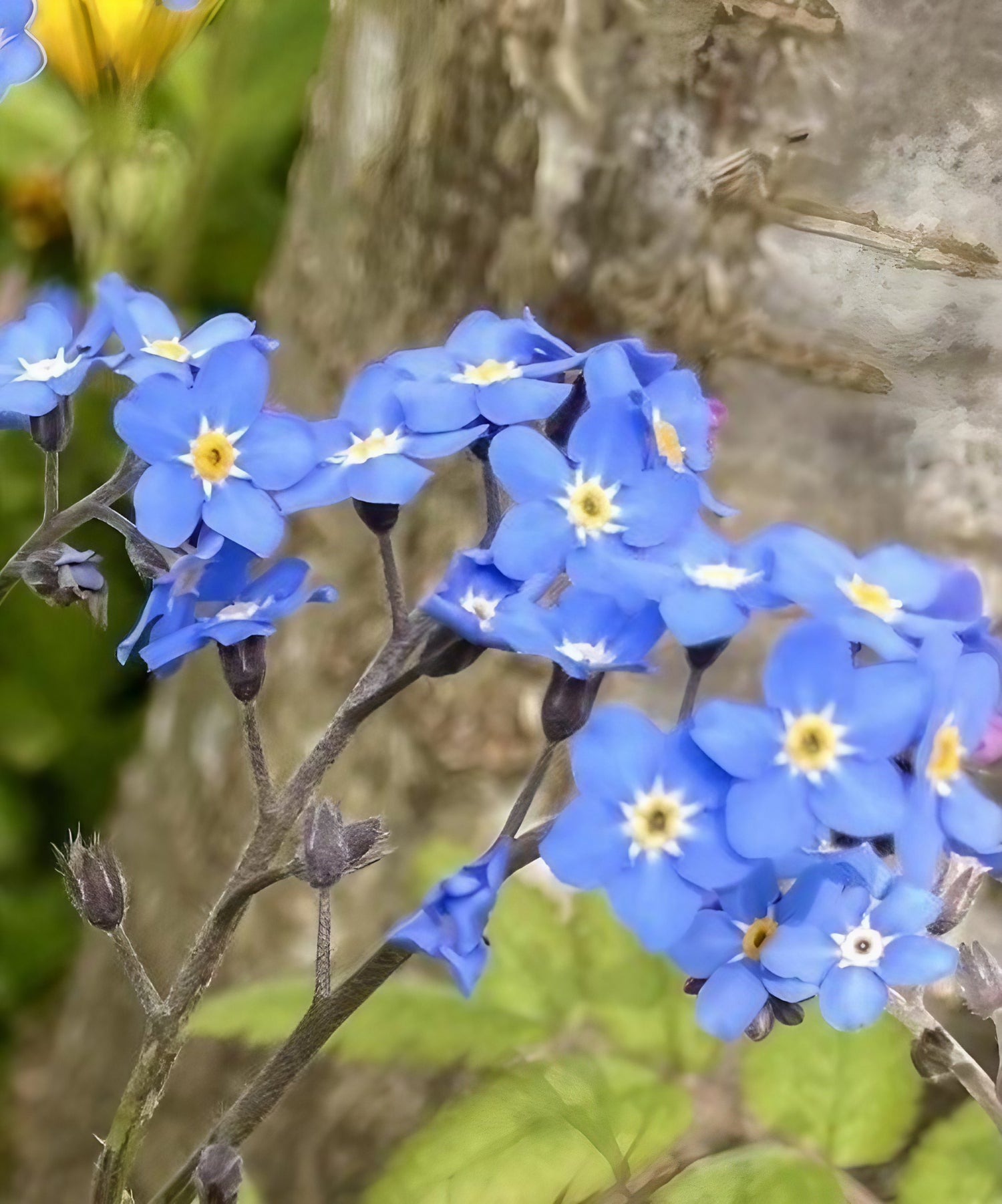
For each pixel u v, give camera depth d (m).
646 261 0.21
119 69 0.27
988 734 0.17
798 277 0.20
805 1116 0.19
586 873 0.16
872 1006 0.16
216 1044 0.26
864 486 0.22
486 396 0.17
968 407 0.20
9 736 0.33
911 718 0.16
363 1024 0.20
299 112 0.35
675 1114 0.19
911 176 0.19
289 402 0.30
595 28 0.22
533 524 0.17
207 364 0.17
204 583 0.17
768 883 0.16
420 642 0.17
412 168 0.26
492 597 0.17
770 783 0.16
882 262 0.20
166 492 0.17
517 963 0.20
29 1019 0.34
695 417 0.17
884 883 0.16
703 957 0.16
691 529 0.17
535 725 0.25
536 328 0.17
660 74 0.21
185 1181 0.17
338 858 0.17
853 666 0.16
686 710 0.17
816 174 0.20
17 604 0.33
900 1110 0.19
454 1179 0.19
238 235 0.35
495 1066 0.20
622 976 0.20
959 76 0.19
